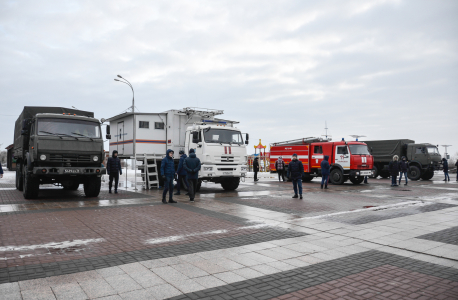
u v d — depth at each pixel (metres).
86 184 12.44
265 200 11.93
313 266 4.76
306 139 22.84
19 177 13.99
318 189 16.53
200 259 5.03
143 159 15.56
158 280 4.15
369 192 15.05
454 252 5.46
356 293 3.84
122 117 16.45
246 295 3.75
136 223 7.70
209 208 10.00
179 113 15.82
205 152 14.12
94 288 3.86
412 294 3.82
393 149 24.78
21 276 4.21
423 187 17.78
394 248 5.72
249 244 5.94
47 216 8.41
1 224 7.41
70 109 13.63
